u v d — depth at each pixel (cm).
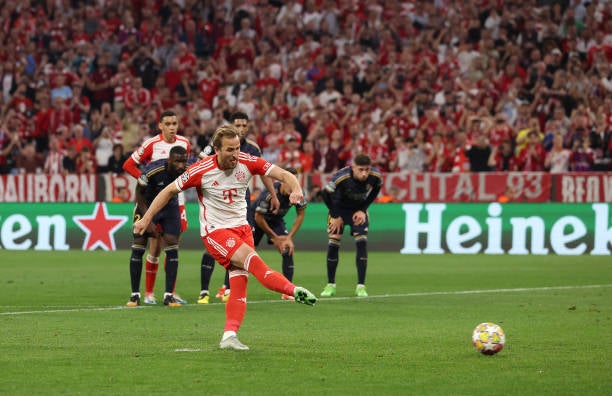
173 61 9175
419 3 9244
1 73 9512
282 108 8481
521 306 3734
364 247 4200
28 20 9888
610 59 8419
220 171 2534
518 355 2466
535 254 6644
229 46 9344
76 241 7362
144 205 3741
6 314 3447
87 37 9812
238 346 2548
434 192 6956
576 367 2280
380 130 7925
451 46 8869
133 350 2533
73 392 1958
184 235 7238
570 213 6612
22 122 8938
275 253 6888
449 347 2619
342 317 3366
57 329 3002
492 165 7506
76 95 9112
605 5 8719
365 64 8788
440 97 8381
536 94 8119
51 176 7656
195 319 3294
